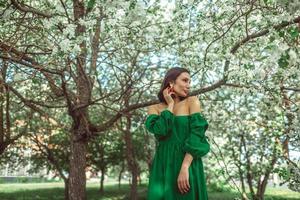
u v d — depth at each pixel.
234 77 7.71
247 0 7.15
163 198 3.08
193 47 9.24
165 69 13.23
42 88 12.39
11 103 13.52
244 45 8.52
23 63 6.89
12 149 22.61
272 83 7.92
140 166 27.59
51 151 23.23
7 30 9.09
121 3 5.22
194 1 8.19
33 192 36.19
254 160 13.79
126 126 20.45
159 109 3.34
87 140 11.28
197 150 2.99
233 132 14.01
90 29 6.13
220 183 14.45
